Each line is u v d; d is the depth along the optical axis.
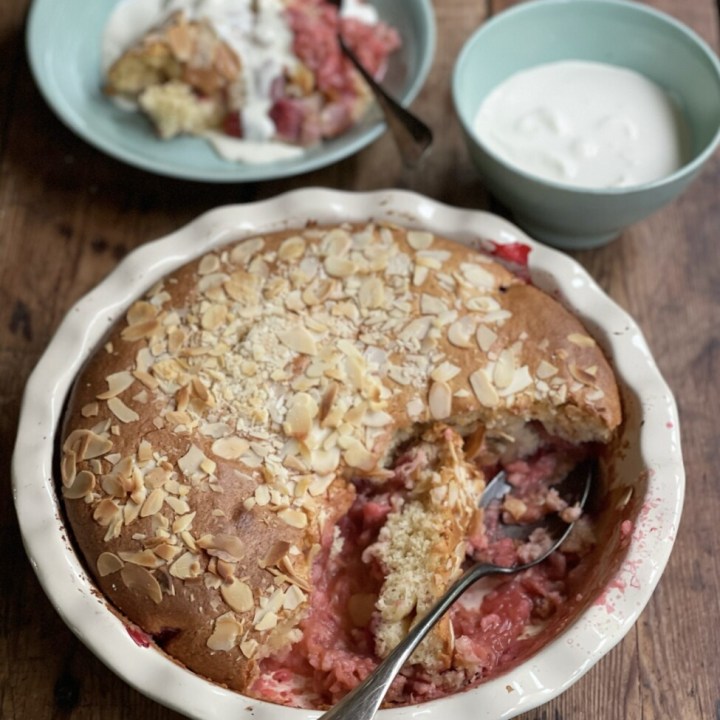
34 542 0.55
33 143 0.73
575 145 0.68
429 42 0.73
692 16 0.78
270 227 0.63
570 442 0.60
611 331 0.60
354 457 0.56
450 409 0.58
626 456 0.58
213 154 0.72
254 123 0.72
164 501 0.55
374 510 0.57
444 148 0.73
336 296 0.60
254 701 0.52
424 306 0.60
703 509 0.62
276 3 0.75
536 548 0.58
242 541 0.54
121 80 0.73
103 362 0.59
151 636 0.54
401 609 0.54
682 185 0.64
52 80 0.73
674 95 0.70
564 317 0.60
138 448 0.56
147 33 0.74
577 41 0.71
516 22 0.69
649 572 0.54
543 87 0.70
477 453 0.60
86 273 0.69
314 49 0.73
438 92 0.75
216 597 0.54
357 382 0.57
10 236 0.69
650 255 0.69
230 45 0.72
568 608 0.56
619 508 0.57
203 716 0.51
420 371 0.58
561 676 0.52
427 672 0.54
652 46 0.70
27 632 0.59
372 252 0.61
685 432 0.64
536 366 0.58
